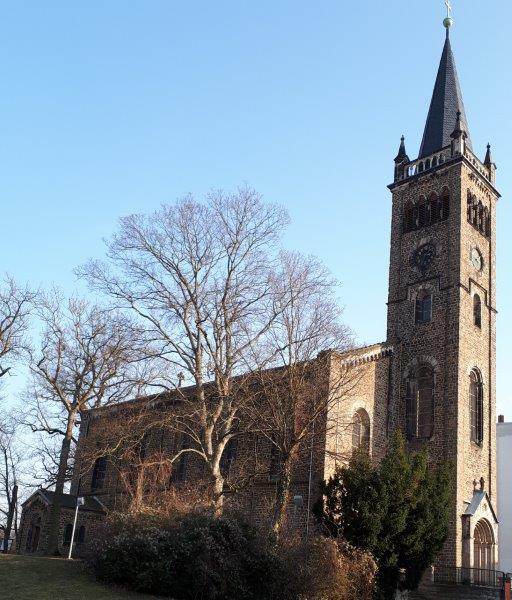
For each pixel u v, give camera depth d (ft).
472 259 177.68
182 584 89.25
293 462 131.34
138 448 171.94
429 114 203.31
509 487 218.18
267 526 109.81
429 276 177.27
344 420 150.82
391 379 170.30
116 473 196.44
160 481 143.43
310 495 142.82
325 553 104.47
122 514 104.58
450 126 196.75
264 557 95.45
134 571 89.25
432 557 124.36
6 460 234.79
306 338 131.64
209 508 103.91
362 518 118.42
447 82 204.44
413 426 165.58
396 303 181.57
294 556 101.45
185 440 183.21
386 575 119.44
